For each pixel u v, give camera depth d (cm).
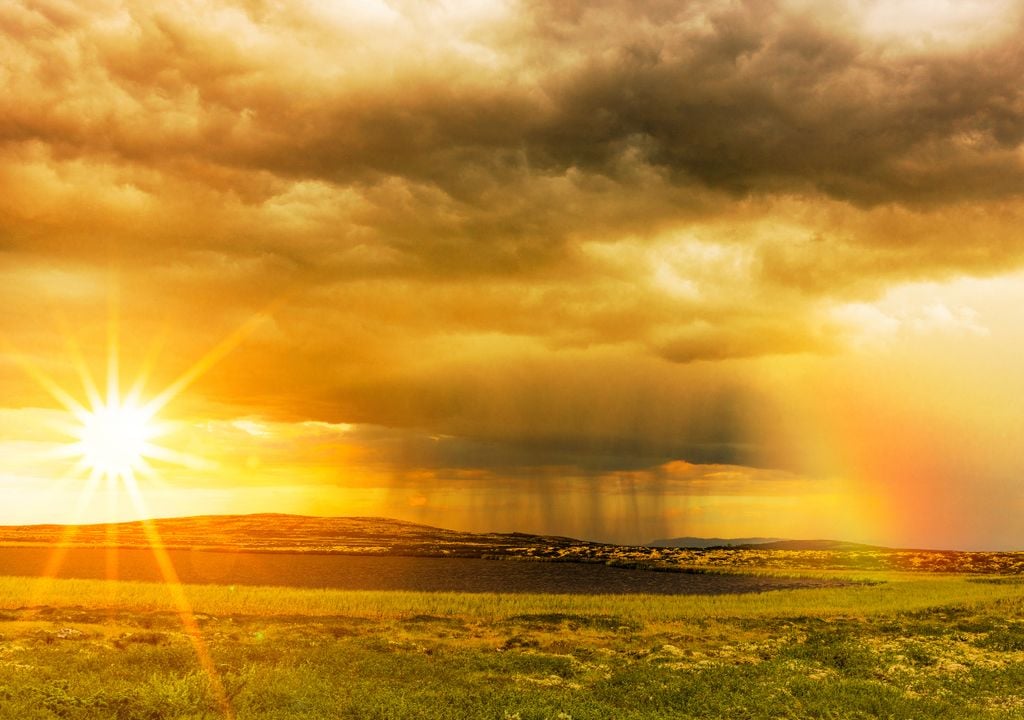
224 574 9606
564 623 4584
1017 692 2852
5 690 2138
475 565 12825
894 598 6381
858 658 3409
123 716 2045
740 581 9694
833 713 2505
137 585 6034
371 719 2186
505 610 5216
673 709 2520
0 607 4425
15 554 12681
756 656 3556
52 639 3238
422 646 3600
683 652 3609
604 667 3222
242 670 2639
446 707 2352
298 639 3578
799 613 5259
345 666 2914
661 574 11025
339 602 5309
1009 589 7300
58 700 2089
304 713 2172
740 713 2484
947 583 8512
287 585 8162
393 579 9444
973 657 3497
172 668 2697
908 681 3006
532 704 2423
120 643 3228
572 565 13288
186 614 4378
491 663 3166
